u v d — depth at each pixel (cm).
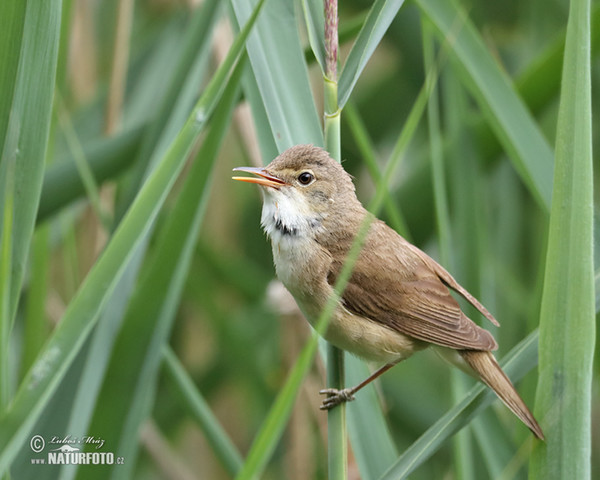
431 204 1075
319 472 1044
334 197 790
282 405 491
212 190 1323
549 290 575
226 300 1331
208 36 859
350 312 763
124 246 547
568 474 554
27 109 569
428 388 1201
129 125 1033
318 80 1226
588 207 567
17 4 556
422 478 1158
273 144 736
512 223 1181
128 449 767
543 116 1142
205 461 1252
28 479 755
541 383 575
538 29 1166
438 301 775
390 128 1269
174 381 870
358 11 1185
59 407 770
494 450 789
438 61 838
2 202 566
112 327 776
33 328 933
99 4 1339
